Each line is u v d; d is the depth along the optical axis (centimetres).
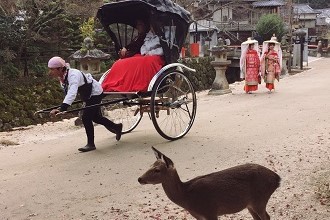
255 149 734
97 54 1098
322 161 652
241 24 3503
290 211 476
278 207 488
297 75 2064
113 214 488
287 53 2073
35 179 627
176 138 816
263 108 1137
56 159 730
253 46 1445
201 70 2294
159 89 770
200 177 365
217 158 689
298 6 4741
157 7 761
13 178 639
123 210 498
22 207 525
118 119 999
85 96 733
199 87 2250
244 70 1450
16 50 1471
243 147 749
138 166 663
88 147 766
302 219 456
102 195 551
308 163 646
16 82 1306
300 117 996
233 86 1714
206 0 2569
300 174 597
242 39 3628
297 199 508
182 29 817
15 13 1462
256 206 372
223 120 994
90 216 486
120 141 830
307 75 2045
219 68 1488
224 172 366
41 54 1562
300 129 874
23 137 977
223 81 1492
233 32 3591
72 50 1648
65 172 652
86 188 579
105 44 1812
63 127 1076
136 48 849
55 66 680
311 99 1253
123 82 770
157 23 764
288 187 547
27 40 1452
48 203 534
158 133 870
